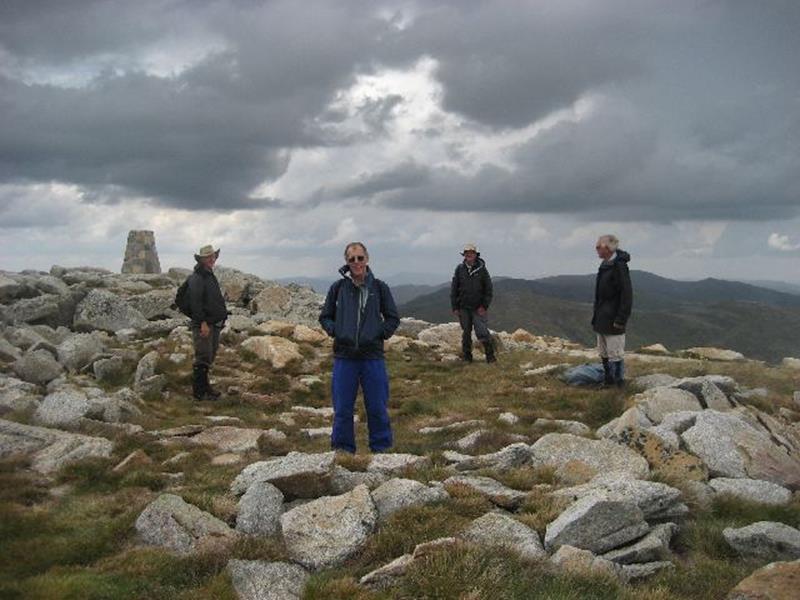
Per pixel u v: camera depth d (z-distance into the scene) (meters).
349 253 13.05
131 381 20.05
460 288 24.55
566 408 17.36
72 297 28.89
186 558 8.45
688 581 7.72
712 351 28.16
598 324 18.70
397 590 7.30
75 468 12.19
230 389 19.97
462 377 21.94
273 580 8.00
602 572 7.53
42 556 8.78
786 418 16.19
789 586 6.82
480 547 7.98
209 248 19.17
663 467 11.34
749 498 10.15
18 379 18.36
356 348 13.02
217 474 11.92
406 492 9.64
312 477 10.25
